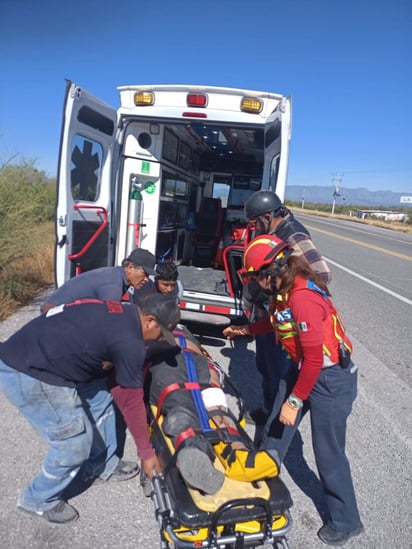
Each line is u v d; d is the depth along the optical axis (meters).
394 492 3.35
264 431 3.14
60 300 3.26
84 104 4.56
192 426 2.60
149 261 3.40
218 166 10.15
